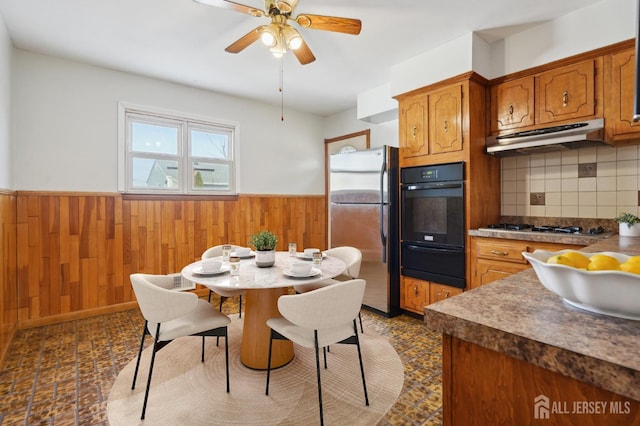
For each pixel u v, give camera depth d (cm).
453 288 288
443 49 292
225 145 427
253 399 185
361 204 342
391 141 430
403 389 195
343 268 215
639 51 75
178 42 284
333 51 304
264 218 455
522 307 71
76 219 317
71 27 259
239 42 221
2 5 229
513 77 278
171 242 374
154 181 371
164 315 174
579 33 242
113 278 338
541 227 274
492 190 305
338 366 222
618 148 252
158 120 371
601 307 64
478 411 63
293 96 430
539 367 55
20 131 290
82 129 321
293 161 490
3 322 236
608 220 256
